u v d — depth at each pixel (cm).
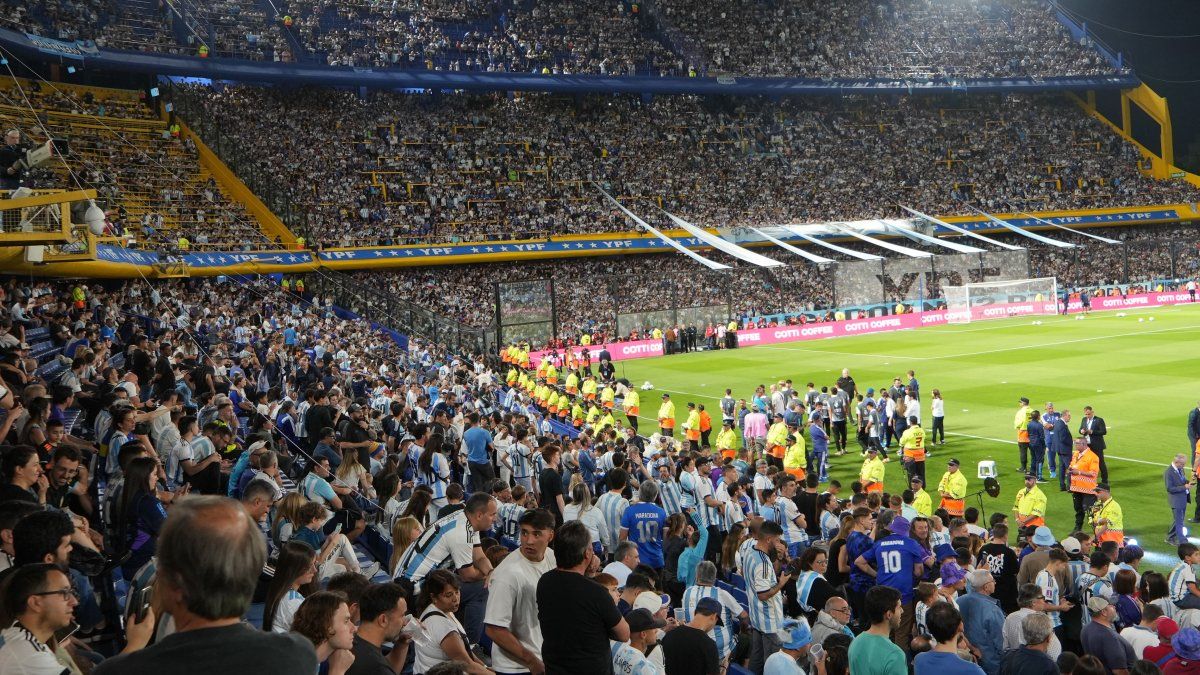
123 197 4712
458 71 6875
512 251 6562
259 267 5256
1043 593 1198
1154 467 2669
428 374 3944
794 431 2683
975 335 6138
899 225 7669
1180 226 9112
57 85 5431
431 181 6806
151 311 3481
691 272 6931
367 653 600
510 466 2088
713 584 1024
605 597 633
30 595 494
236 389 2092
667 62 8088
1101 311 7306
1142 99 9419
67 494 1011
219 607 307
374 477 1509
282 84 6594
